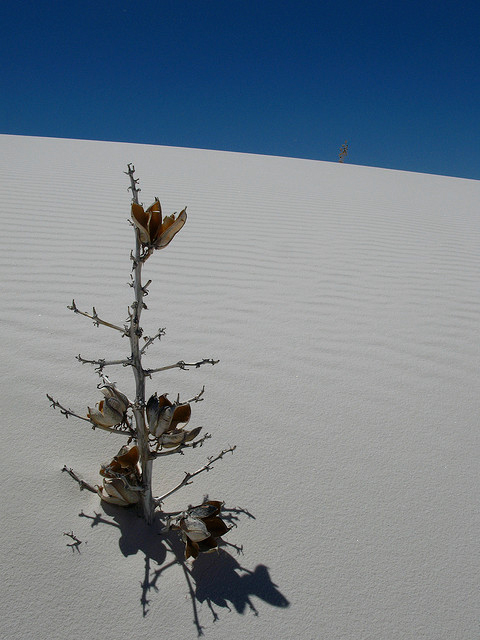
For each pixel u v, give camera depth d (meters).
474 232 7.24
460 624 1.47
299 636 1.39
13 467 1.84
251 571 1.57
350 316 3.80
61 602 1.41
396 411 2.55
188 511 1.52
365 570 1.61
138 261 1.38
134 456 1.67
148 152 12.28
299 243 5.80
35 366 2.58
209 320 3.47
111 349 2.89
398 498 1.94
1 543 1.55
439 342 3.46
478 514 1.90
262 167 12.02
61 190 7.21
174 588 1.49
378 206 8.64
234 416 2.34
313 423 2.36
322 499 1.89
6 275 3.94
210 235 5.75
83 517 1.69
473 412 2.62
